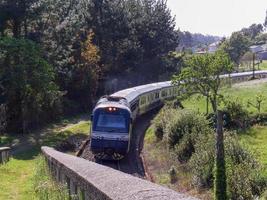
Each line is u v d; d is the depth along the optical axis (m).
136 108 36.75
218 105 35.66
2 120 40.22
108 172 9.15
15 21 44.44
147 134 33.81
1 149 25.72
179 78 36.62
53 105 47.53
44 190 14.67
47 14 47.00
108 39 65.31
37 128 43.75
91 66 57.06
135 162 26.02
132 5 77.00
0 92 41.31
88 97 57.91
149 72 75.06
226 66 35.06
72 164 12.56
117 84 67.81
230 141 20.33
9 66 38.84
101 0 65.94
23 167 24.38
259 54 135.88
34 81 39.53
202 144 21.97
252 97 40.09
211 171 19.16
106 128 25.52
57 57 47.44
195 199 5.46
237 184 16.44
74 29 50.78
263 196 15.70
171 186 20.69
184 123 26.95
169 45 81.38
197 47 179.12
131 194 6.12
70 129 42.22
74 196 10.77
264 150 23.59
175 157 24.34
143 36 75.19
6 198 15.88
